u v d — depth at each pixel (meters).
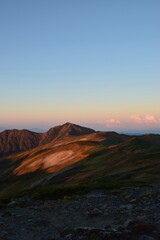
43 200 32.75
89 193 35.22
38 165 185.62
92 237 17.50
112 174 79.88
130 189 35.41
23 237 19.59
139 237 17.33
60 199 32.44
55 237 18.86
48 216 24.94
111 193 34.00
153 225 19.02
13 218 24.62
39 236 19.58
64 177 116.50
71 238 17.88
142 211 24.03
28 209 28.14
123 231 18.08
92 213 24.30
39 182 137.62
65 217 24.31
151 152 112.50
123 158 109.75
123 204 27.67
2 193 157.25
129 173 71.88
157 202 26.66
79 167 123.75
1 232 20.58
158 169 70.31
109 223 21.80
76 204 28.95
